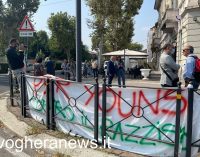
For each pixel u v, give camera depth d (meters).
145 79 27.89
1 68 46.69
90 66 35.47
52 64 17.36
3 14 60.75
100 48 39.72
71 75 28.38
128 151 6.32
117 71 19.05
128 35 40.88
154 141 5.96
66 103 7.56
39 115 8.73
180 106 5.58
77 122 7.32
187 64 8.52
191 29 21.30
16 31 60.75
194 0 20.91
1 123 8.89
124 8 39.66
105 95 6.56
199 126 5.56
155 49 60.72
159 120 5.86
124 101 6.29
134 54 29.31
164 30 35.19
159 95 5.81
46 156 6.39
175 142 5.63
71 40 74.38
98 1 38.38
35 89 8.83
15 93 11.91
